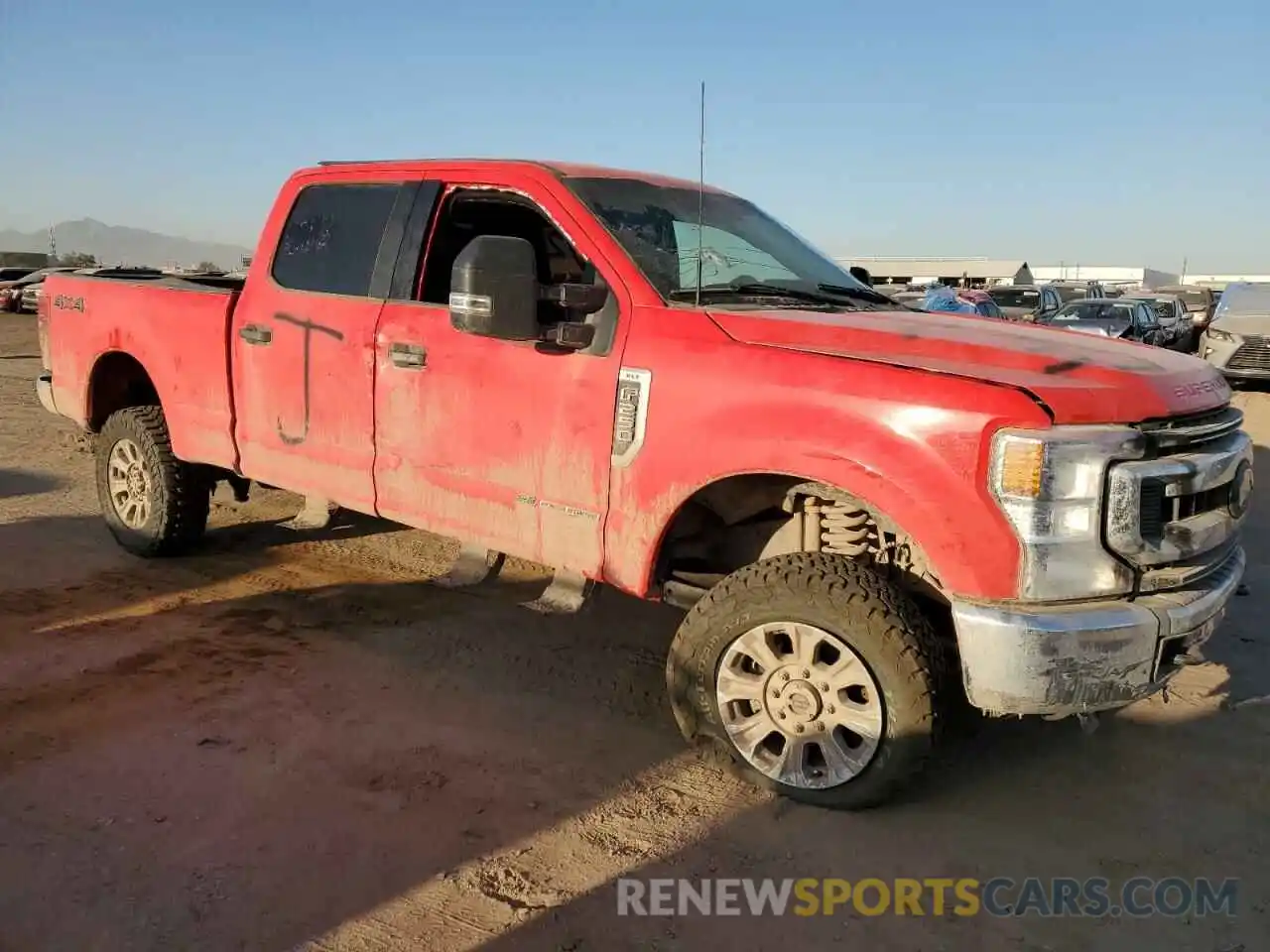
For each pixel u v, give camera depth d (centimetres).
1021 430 296
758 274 421
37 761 361
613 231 392
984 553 300
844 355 331
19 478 799
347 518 707
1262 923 291
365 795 345
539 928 281
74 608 513
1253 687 456
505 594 561
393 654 469
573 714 414
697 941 278
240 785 348
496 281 358
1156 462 305
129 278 622
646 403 359
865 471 314
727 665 355
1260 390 1845
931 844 327
